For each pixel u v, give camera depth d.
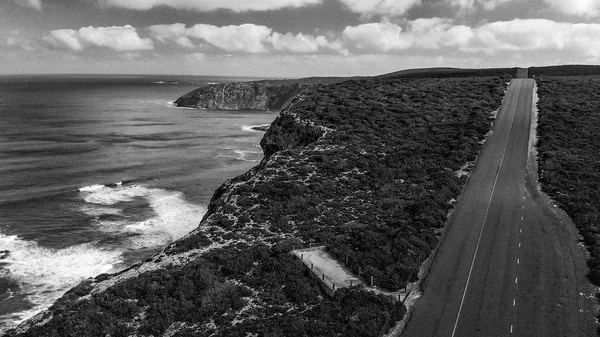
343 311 21.34
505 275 24.52
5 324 30.38
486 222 31.08
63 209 55.41
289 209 34.25
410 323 20.66
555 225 30.53
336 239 28.88
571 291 22.91
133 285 24.45
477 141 48.78
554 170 39.66
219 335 19.83
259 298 23.14
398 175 40.03
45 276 37.88
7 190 62.31
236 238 30.05
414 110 61.62
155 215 54.41
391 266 25.03
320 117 59.06
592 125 52.44
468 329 20.08
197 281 24.41
